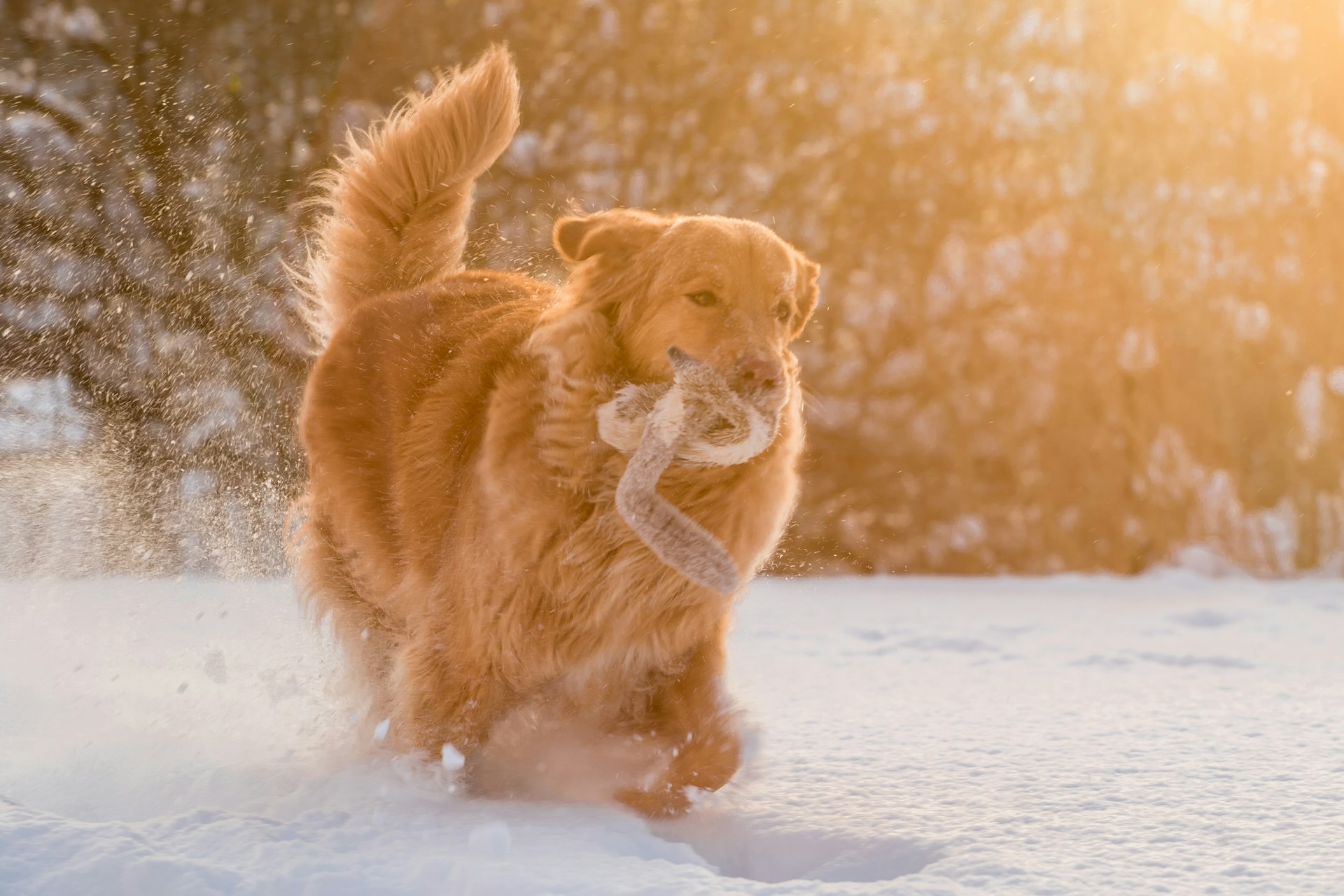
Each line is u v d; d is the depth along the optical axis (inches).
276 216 491.2
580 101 499.5
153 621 265.9
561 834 138.0
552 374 156.6
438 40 501.0
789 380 160.2
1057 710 222.2
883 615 368.5
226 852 124.0
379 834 134.5
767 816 154.3
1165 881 123.0
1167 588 443.8
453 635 163.8
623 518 151.8
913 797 159.8
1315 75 503.5
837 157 494.9
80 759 170.4
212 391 474.3
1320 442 494.9
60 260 483.5
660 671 167.8
